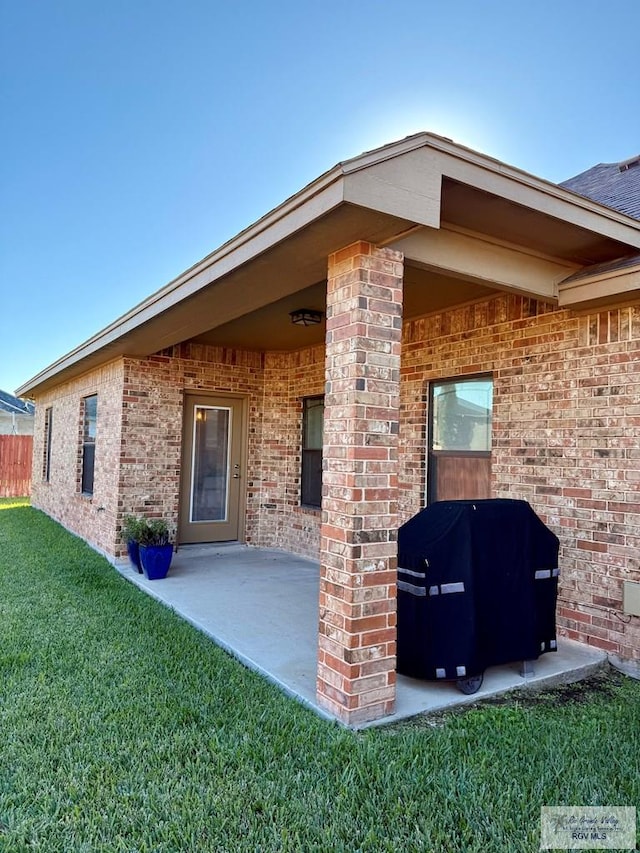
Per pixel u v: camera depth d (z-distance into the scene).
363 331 3.30
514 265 4.07
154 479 7.69
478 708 3.52
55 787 2.54
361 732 3.13
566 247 4.06
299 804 2.45
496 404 5.25
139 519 7.25
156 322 5.57
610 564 4.32
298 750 2.87
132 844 2.21
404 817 2.39
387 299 3.40
